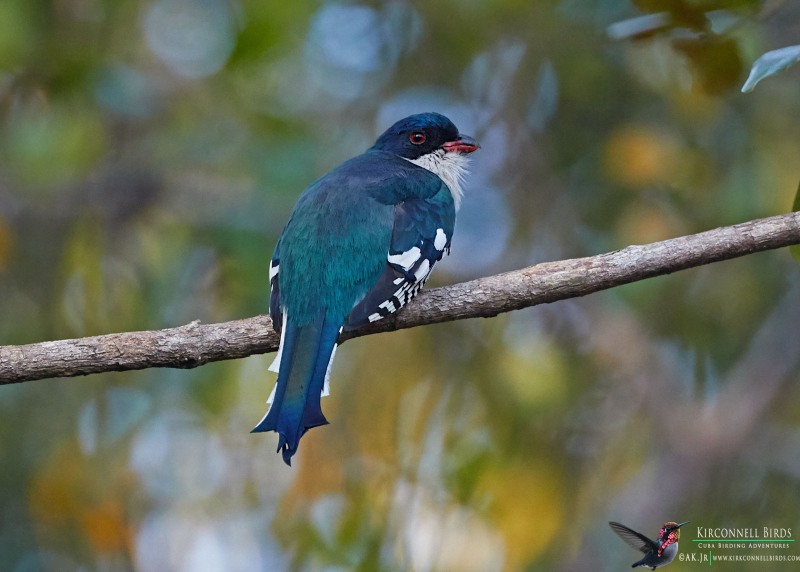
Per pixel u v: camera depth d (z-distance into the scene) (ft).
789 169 44.34
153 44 49.75
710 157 45.55
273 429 27.02
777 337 46.57
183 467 43.98
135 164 48.21
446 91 50.39
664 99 47.29
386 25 50.21
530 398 42.75
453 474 40.40
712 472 45.09
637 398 45.96
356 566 39.40
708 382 46.80
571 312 46.68
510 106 49.73
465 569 39.86
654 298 46.11
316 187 32.12
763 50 37.63
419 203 31.89
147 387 44.29
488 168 49.75
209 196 47.52
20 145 45.14
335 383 42.70
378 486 40.73
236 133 48.37
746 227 27.53
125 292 45.14
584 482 43.88
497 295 28.73
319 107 50.06
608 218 47.52
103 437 43.73
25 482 43.34
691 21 29.96
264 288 43.42
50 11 46.19
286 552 41.34
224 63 45.24
